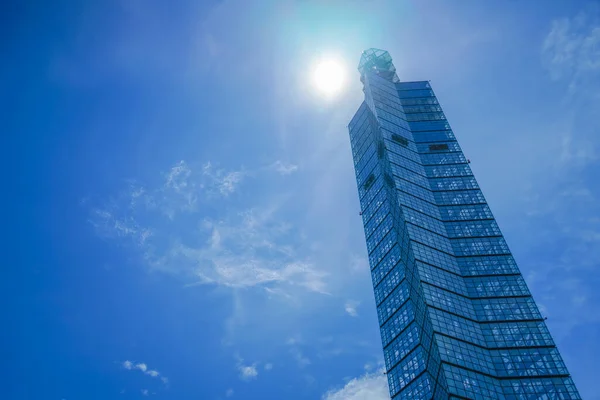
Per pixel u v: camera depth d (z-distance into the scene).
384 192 139.25
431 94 171.38
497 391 90.31
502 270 114.81
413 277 110.75
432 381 93.19
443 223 126.06
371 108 163.62
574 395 90.94
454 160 145.62
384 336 112.56
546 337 100.75
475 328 101.19
